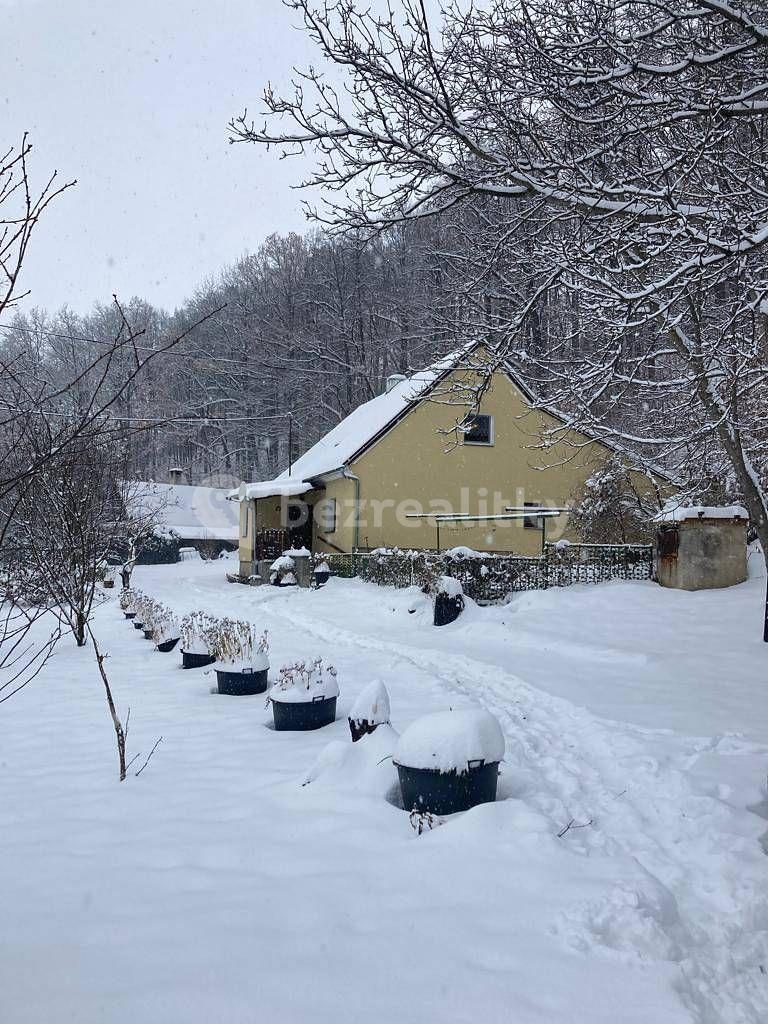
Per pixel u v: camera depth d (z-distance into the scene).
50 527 11.74
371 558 20.67
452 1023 2.69
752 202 6.47
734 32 5.64
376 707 6.00
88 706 8.23
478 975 3.00
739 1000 3.06
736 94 5.54
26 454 6.00
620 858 4.23
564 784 5.63
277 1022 2.67
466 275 8.04
